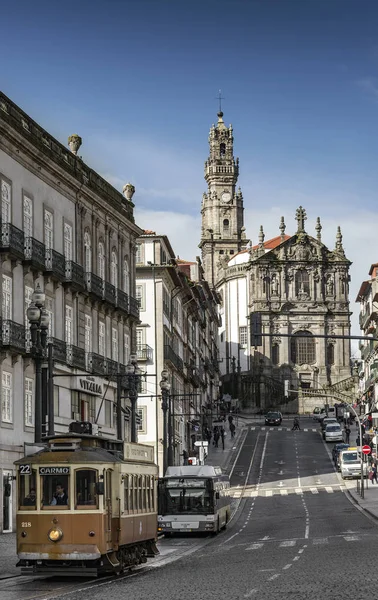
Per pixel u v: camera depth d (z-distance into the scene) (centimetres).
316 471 10144
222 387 18438
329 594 2144
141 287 9275
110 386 6588
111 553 2862
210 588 2384
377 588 2234
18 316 5275
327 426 12988
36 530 2783
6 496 5009
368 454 9462
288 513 6406
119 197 7156
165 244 9800
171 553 3916
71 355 5838
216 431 12531
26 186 5488
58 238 5950
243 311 19225
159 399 8825
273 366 18338
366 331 16238
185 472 5166
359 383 17562
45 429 5444
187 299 11394
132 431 5347
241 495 8375
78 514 2773
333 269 18700
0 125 5025
